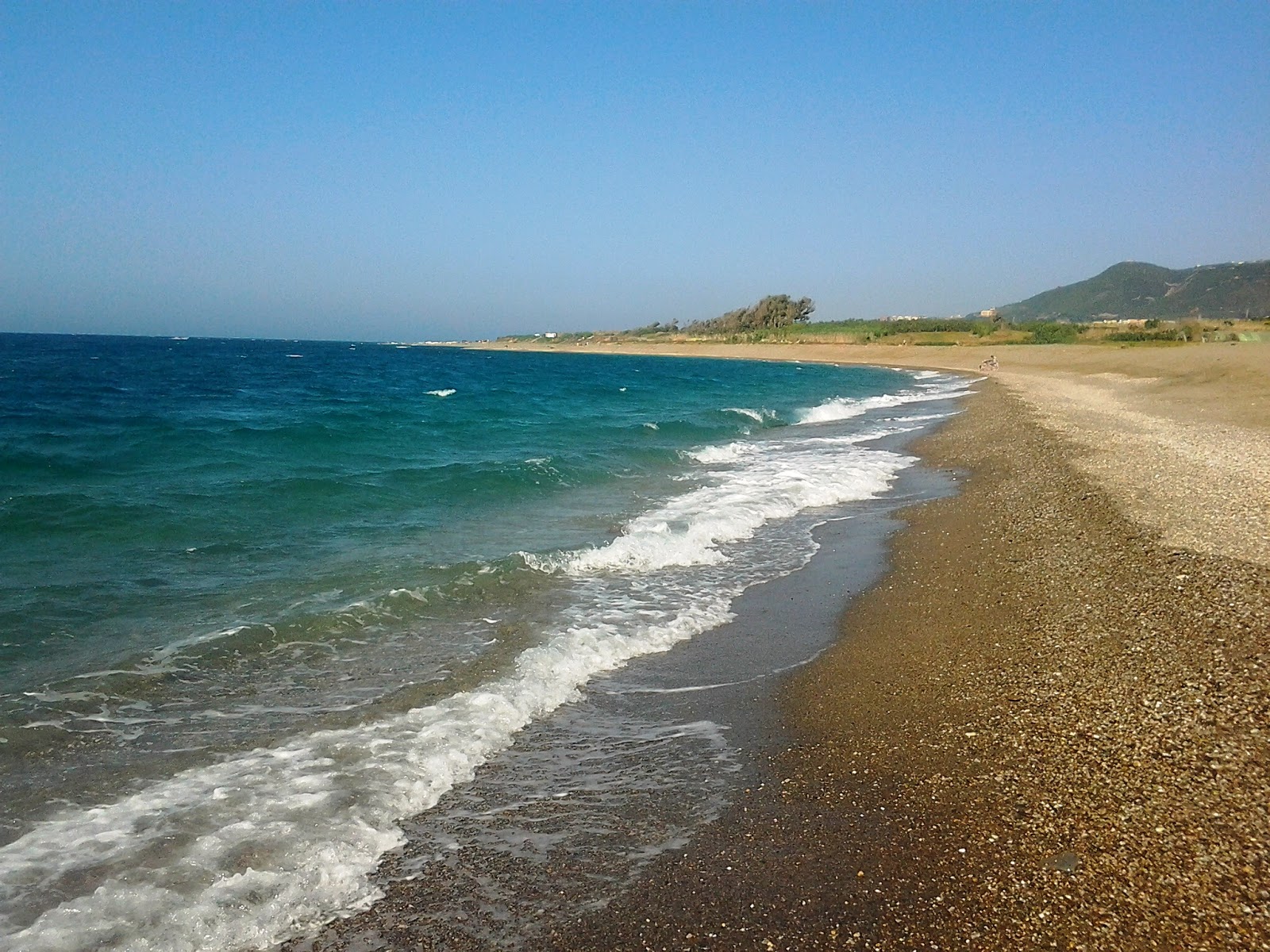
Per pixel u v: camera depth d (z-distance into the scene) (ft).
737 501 45.88
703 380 192.44
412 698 20.34
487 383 172.45
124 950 11.56
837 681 22.11
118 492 40.52
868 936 11.96
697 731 19.21
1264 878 12.50
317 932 12.22
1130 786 15.33
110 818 14.84
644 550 34.86
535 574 31.40
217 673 21.48
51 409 85.25
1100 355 212.02
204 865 13.53
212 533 34.91
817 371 242.99
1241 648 21.02
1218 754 16.07
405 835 14.78
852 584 31.60
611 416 94.27
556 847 14.46
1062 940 11.64
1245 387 107.14
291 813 15.15
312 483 44.62
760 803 15.89
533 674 21.90
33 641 22.79
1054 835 14.12
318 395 125.70
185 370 192.65
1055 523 38.29
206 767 16.79
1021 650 23.16
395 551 33.71
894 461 63.72
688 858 14.07
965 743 17.84
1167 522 35.60
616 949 11.84
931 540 37.81
